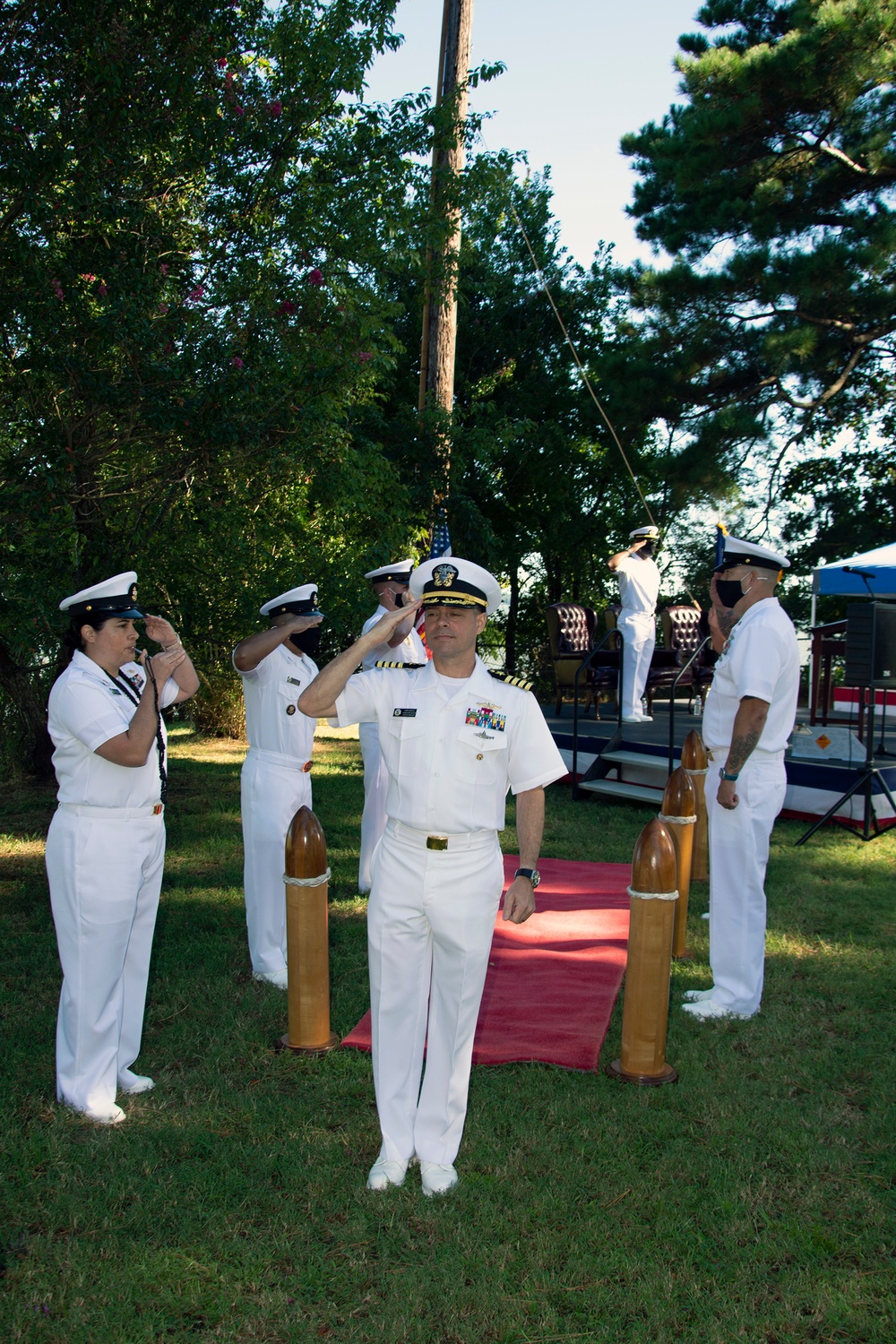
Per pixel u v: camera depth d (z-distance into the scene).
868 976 5.55
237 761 12.80
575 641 12.72
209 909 6.67
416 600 3.43
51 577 8.53
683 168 17.22
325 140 8.09
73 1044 3.87
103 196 6.74
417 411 16.58
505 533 24.88
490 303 23.30
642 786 10.16
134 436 7.37
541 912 6.54
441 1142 3.53
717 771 4.93
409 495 15.05
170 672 3.81
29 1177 3.49
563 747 10.98
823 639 12.53
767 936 6.22
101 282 6.65
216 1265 3.08
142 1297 2.95
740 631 4.81
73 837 3.76
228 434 6.79
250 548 9.79
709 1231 3.27
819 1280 3.04
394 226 8.41
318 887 4.46
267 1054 4.48
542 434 23.34
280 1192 3.46
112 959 3.85
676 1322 2.87
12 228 6.60
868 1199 3.43
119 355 6.94
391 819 3.40
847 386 20.39
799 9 16.67
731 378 17.98
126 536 8.82
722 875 4.94
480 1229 3.25
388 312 9.09
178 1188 3.46
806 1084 4.29
